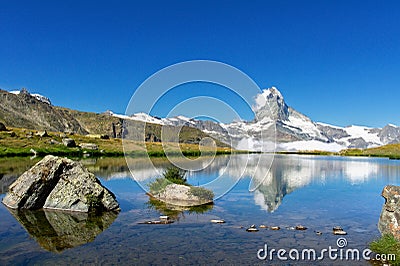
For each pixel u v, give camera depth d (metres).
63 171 19.75
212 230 14.96
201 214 18.28
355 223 16.41
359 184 32.28
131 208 19.80
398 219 12.87
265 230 15.02
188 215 18.02
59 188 19.33
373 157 115.75
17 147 83.25
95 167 46.47
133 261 11.05
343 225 16.00
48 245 12.66
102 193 19.27
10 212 17.89
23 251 11.95
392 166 59.81
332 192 26.75
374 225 16.03
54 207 18.89
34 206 18.86
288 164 63.78
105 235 14.04
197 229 15.12
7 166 44.28
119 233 14.38
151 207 20.14
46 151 79.56
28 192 18.84
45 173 19.23
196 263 10.94
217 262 11.05
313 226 15.80
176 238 13.67
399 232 12.47
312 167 56.06
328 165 62.34
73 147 94.25
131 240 13.37
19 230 14.62
